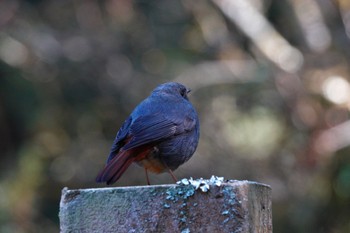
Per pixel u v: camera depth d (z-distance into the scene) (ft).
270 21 58.03
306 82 51.44
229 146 50.88
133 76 55.77
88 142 55.42
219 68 52.95
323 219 46.78
